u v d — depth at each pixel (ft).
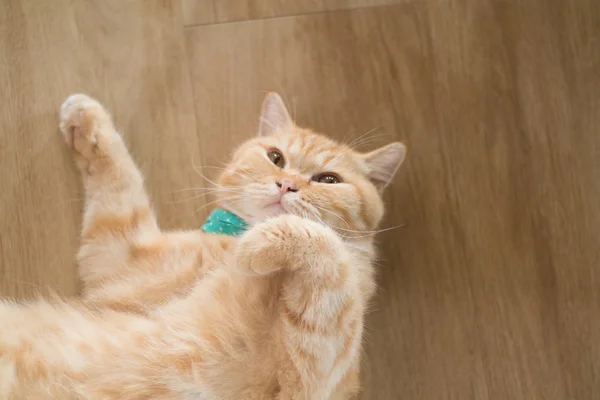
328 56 2.65
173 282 2.32
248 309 2.11
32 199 2.57
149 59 2.62
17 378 2.10
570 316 2.64
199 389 2.10
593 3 2.64
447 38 2.65
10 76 2.57
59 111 2.57
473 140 2.64
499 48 2.65
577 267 2.65
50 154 2.57
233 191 2.40
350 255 2.14
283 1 2.65
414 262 2.64
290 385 2.06
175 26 2.63
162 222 2.61
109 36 2.61
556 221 2.65
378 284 2.64
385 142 2.64
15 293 2.55
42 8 2.59
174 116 2.62
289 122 2.52
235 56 2.64
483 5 2.64
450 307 2.65
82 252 2.43
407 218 2.64
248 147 2.47
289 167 2.41
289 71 2.65
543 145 2.65
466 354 2.64
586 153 2.64
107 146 2.46
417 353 2.65
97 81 2.61
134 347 2.14
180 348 2.11
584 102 2.65
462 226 2.65
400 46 2.64
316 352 2.05
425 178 2.65
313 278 2.04
